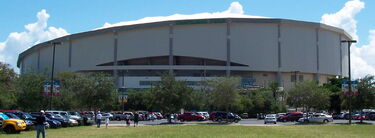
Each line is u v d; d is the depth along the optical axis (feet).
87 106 182.09
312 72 378.94
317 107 230.27
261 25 365.61
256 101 262.67
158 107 180.34
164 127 132.87
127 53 374.43
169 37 364.58
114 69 367.45
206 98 213.87
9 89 142.92
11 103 144.36
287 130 115.65
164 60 373.40
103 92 181.47
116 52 377.71
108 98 182.80
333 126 139.03
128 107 290.97
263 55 363.35
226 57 360.89
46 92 162.30
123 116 215.10
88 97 180.14
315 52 382.01
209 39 362.33
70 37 392.68
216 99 209.36
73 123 141.49
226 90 208.64
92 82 181.98
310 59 378.53
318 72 382.01
